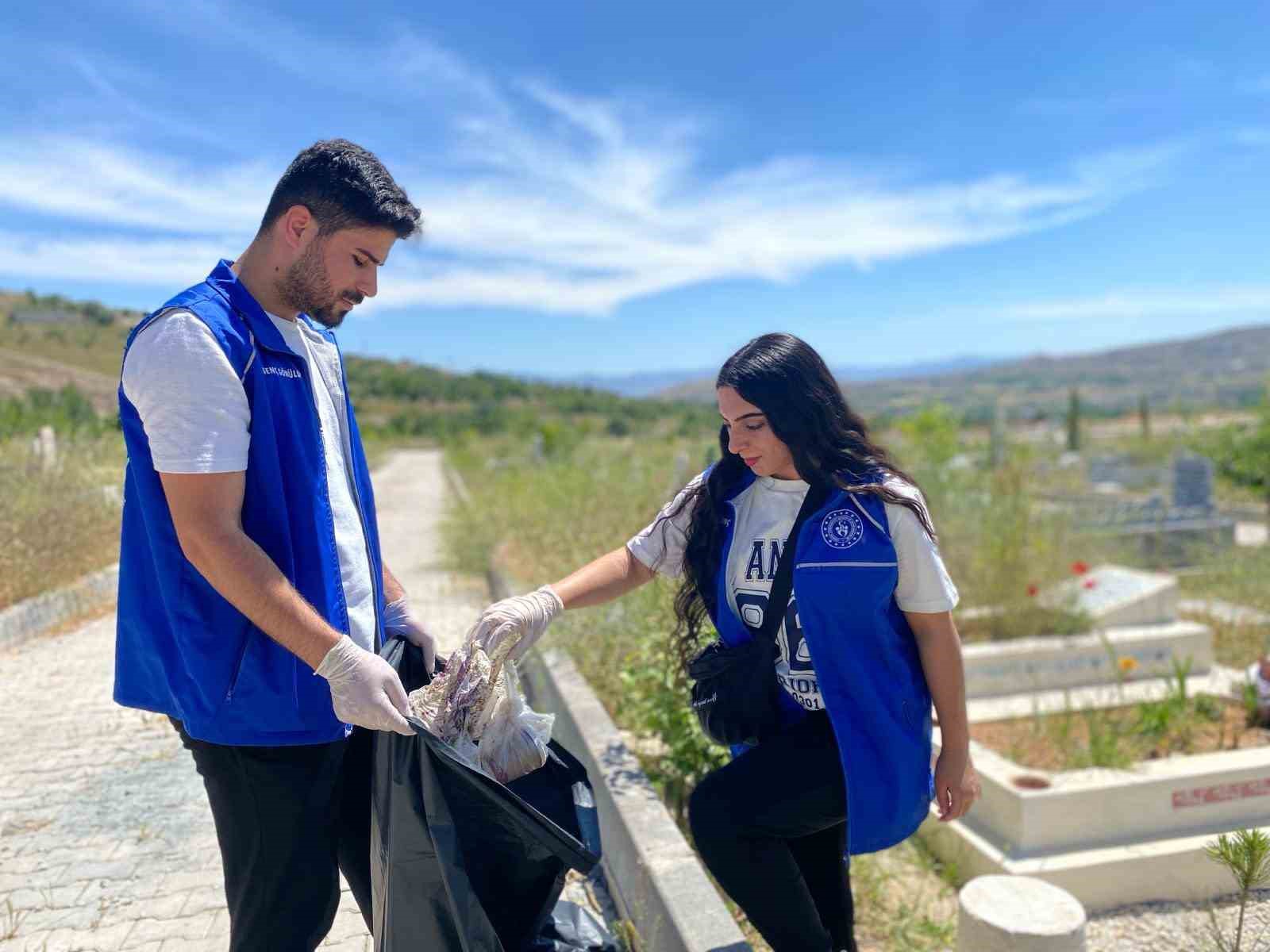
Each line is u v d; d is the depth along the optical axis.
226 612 1.70
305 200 1.69
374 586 2.00
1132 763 4.26
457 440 40.09
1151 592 6.65
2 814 3.51
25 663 5.64
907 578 1.96
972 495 8.34
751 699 2.08
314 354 1.95
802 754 2.02
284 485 1.76
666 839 2.86
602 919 2.92
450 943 1.77
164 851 3.21
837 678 1.96
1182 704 4.93
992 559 6.89
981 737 4.98
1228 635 7.04
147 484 1.68
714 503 2.16
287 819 1.79
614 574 2.29
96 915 2.79
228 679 1.70
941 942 3.26
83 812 3.53
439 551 10.60
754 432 1.98
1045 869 3.70
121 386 1.68
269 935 1.82
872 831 1.94
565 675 4.55
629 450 18.03
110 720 4.59
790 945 2.10
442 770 1.74
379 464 29.52
